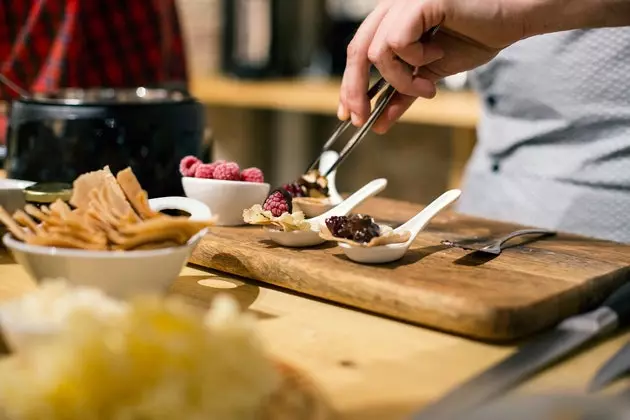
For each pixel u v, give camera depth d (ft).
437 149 8.98
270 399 1.74
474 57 3.46
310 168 3.59
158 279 2.33
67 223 2.33
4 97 5.01
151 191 3.58
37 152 3.52
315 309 2.51
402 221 3.57
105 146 3.49
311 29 9.94
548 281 2.55
